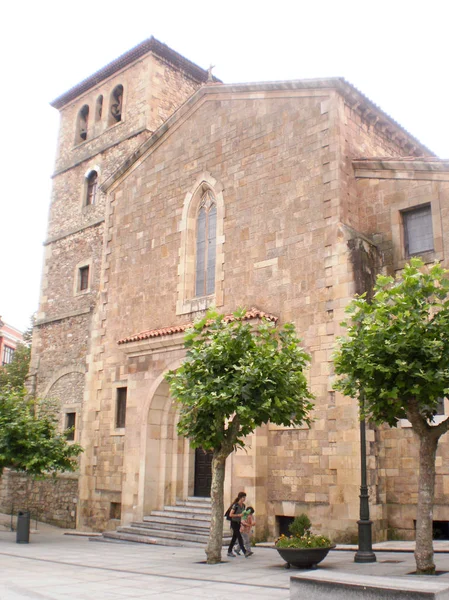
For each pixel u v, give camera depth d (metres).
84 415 26.75
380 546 16.62
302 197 20.83
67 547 19.47
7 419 22.59
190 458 23.36
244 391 14.25
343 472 17.81
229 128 23.92
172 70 33.62
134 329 25.70
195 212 24.88
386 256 19.59
